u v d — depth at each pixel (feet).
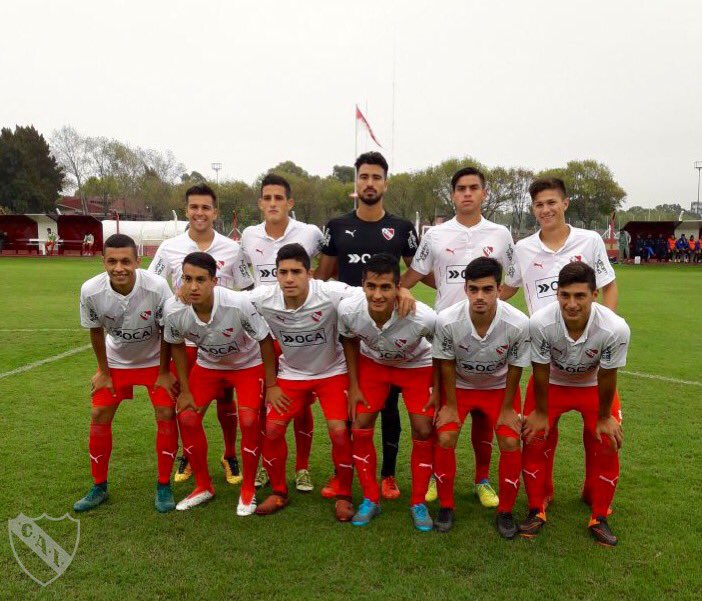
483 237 13.48
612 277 13.00
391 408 13.42
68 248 114.93
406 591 9.29
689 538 10.94
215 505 12.55
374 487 12.17
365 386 12.33
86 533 11.10
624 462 14.58
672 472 13.98
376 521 11.86
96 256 107.45
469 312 11.10
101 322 12.18
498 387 12.21
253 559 10.22
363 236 13.55
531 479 11.60
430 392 12.15
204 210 14.38
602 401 11.10
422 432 11.89
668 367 24.59
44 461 14.51
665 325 35.55
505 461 11.35
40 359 25.57
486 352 11.32
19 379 22.24
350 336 12.05
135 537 10.98
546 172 142.72
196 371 13.14
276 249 14.43
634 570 9.91
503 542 10.96
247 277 15.26
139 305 12.14
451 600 9.06
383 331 11.40
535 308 13.35
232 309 11.94
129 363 12.91
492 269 10.52
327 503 12.76
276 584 9.46
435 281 14.25
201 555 10.34
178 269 14.53
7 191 180.04
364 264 13.56
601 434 11.03
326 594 9.20
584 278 10.35
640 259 105.40
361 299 11.60
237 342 12.44
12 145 180.45
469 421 18.48
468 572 9.88
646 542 10.84
